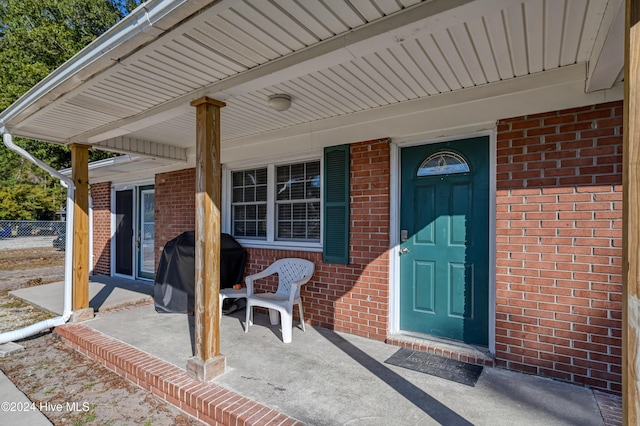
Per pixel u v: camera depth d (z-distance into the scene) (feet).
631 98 4.00
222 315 15.53
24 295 20.98
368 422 7.55
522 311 9.87
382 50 7.74
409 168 12.48
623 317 4.25
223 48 7.41
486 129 10.71
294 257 14.88
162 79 8.95
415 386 9.11
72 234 14.94
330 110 12.46
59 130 13.80
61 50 46.14
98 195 27.37
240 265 16.48
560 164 9.38
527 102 9.62
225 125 14.34
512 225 10.02
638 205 3.94
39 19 47.03
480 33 7.09
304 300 14.44
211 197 9.59
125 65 8.09
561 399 8.44
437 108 11.04
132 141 16.47
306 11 6.13
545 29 6.93
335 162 13.55
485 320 11.10
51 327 14.44
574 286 9.21
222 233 17.46
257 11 6.11
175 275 16.17
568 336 9.28
